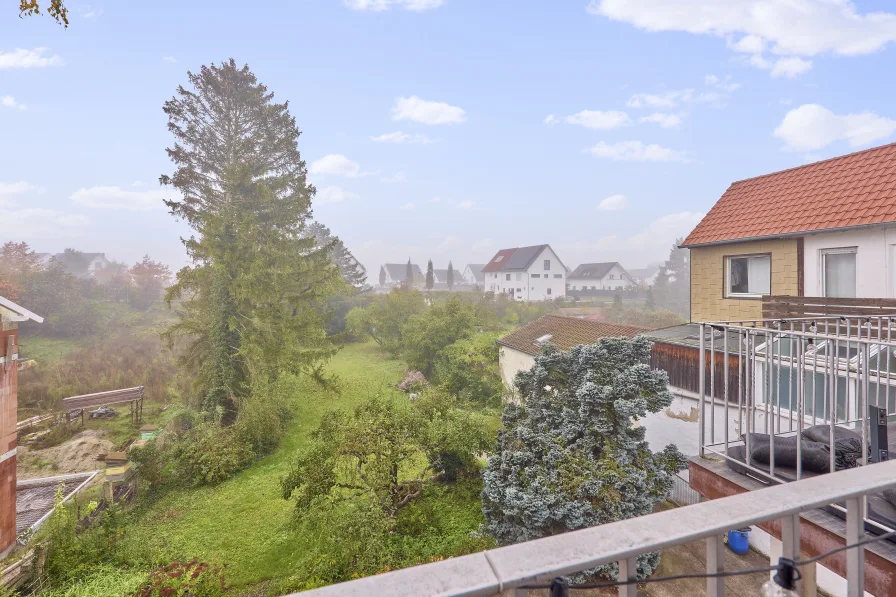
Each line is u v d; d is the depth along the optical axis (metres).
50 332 33.16
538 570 1.01
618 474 8.52
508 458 9.38
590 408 9.12
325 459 11.59
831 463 3.60
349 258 65.56
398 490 12.41
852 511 1.50
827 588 7.64
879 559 2.79
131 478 14.20
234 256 20.25
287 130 25.19
